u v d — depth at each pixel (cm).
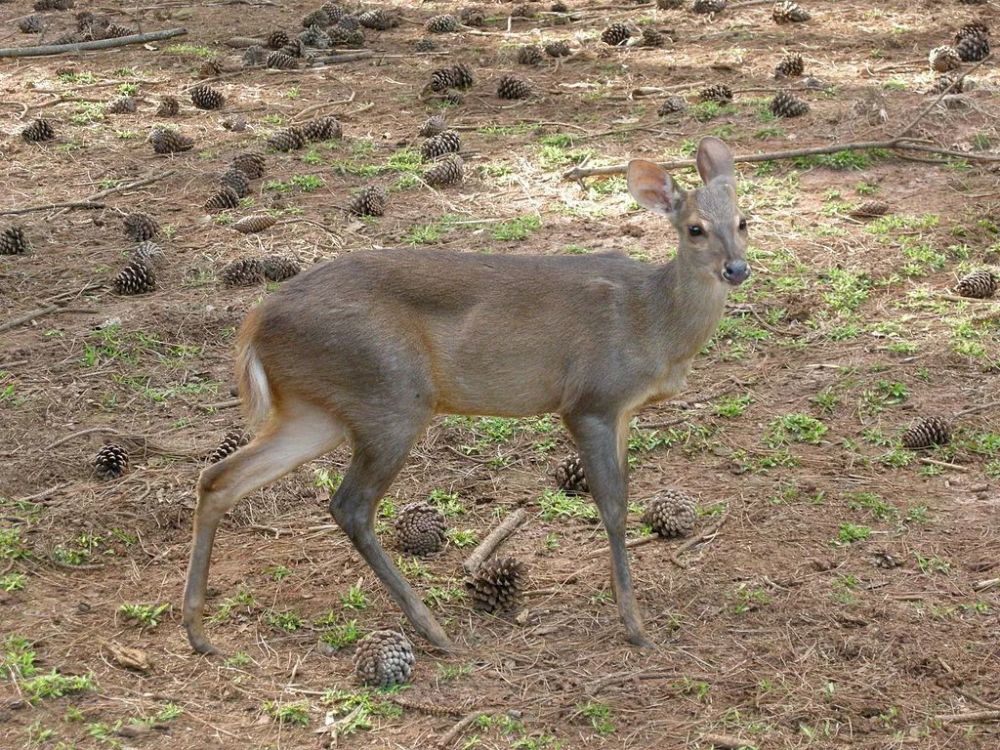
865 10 2350
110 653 824
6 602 884
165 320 1307
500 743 743
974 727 754
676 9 2458
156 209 1608
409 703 776
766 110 1822
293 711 765
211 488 823
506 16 2502
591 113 1894
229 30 2503
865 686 789
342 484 844
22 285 1402
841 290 1330
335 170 1702
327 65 2236
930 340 1234
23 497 1016
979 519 973
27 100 2053
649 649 834
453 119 1900
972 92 1836
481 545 948
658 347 857
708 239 839
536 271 864
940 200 1530
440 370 850
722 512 994
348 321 820
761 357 1231
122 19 2625
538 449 1098
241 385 844
